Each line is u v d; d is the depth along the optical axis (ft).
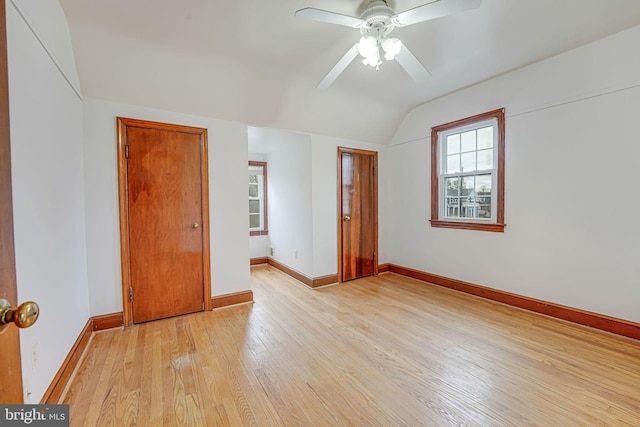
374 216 13.60
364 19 5.50
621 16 6.38
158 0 5.55
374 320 8.61
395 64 8.29
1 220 2.22
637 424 4.53
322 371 6.04
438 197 11.79
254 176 16.03
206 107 8.97
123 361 6.37
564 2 5.87
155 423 4.60
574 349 6.77
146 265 8.37
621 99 7.11
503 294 9.66
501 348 6.89
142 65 7.38
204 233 9.22
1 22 2.26
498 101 9.45
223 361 6.40
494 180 9.82
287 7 5.80
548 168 8.43
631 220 7.08
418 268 12.78
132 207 8.13
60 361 5.36
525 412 4.83
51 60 5.31
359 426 4.56
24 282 4.12
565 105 8.02
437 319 8.63
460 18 6.32
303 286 12.07
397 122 12.96
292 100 9.87
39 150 4.74
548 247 8.54
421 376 5.85
